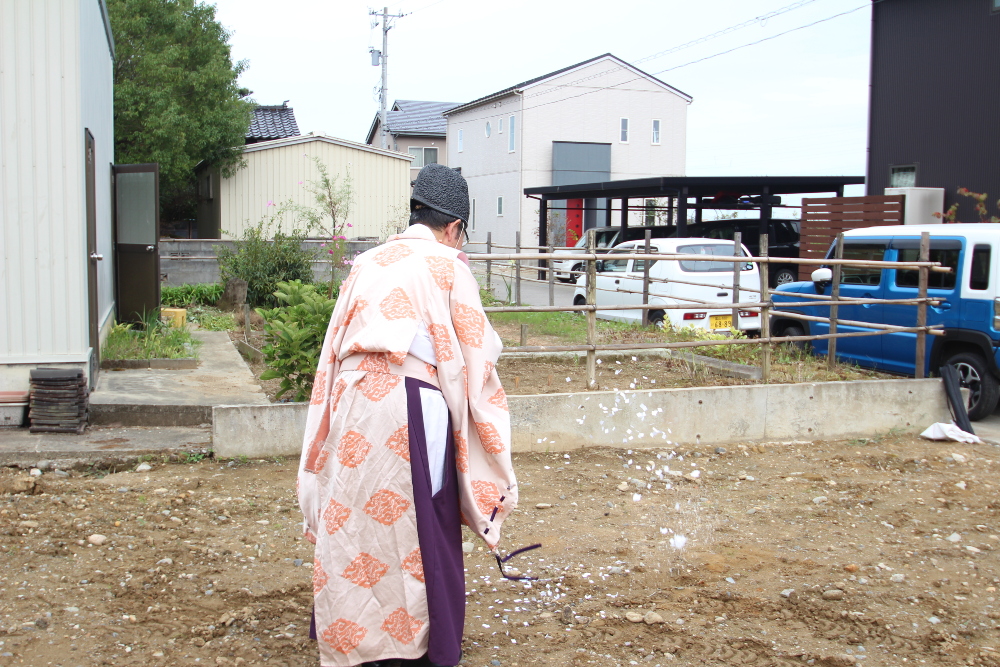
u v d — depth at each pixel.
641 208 27.73
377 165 21.80
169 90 18.55
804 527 4.64
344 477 2.45
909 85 16.38
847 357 9.55
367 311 2.52
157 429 5.90
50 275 5.85
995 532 4.61
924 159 16.14
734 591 3.74
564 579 3.85
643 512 4.84
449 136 43.81
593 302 6.54
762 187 20.31
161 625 3.24
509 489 2.68
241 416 5.49
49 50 5.74
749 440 6.52
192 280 15.71
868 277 9.38
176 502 4.64
